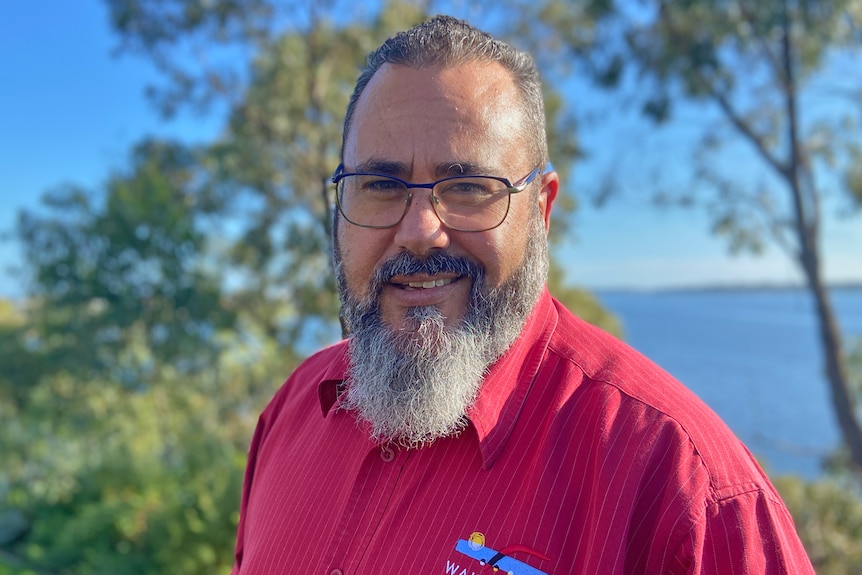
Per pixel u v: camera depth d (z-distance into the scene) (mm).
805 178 9367
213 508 4984
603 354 1235
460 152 1246
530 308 1312
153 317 8156
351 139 1380
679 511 985
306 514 1372
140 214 8172
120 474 6355
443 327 1237
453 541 1117
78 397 8117
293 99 10188
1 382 8203
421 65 1288
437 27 1339
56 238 8117
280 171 10961
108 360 8164
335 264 1549
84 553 5262
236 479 5184
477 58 1304
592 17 8961
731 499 995
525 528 1069
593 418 1123
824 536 6730
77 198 8320
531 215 1335
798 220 9305
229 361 8906
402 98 1281
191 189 11312
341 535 1255
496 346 1245
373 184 1301
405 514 1190
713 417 1111
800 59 8914
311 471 1441
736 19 8289
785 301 140000
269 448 1677
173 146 11383
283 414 1709
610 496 1023
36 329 8469
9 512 6102
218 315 8625
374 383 1280
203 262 9094
